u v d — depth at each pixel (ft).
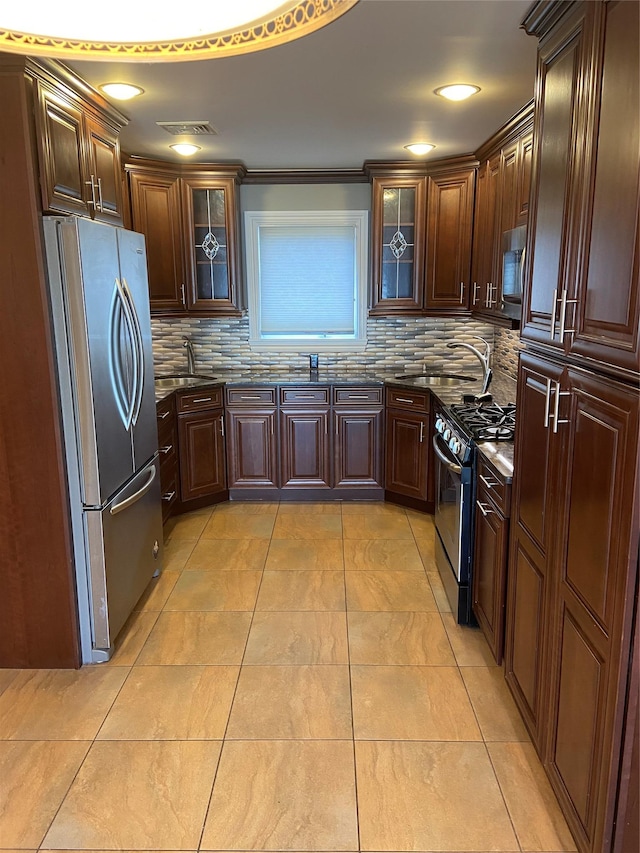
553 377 6.16
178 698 8.20
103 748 7.31
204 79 8.52
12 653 8.84
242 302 15.99
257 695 8.25
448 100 9.64
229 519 14.60
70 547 8.59
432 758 7.12
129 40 4.13
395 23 6.77
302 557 12.50
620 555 4.68
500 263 11.80
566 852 5.93
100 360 8.55
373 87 8.93
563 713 6.02
